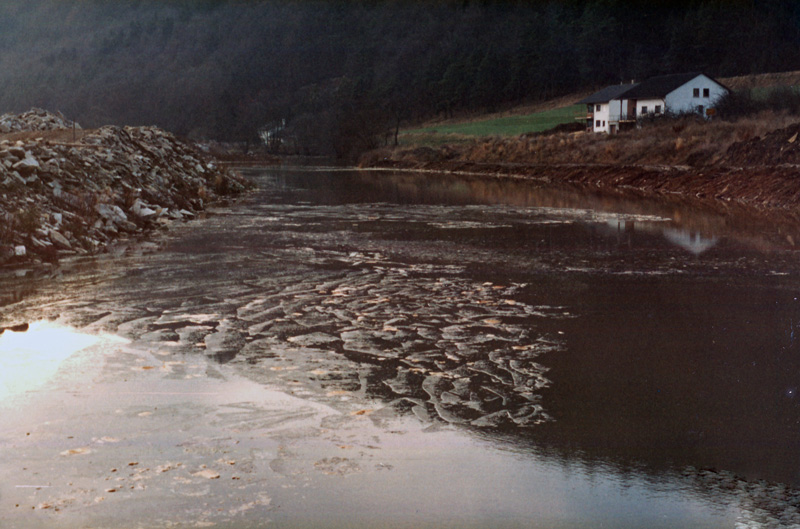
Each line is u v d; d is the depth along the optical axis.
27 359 8.61
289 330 9.95
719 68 153.50
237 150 139.00
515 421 6.82
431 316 10.80
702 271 14.67
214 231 21.39
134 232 20.78
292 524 4.99
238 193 37.62
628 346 9.32
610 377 8.09
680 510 5.22
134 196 23.81
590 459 6.04
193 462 5.90
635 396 7.52
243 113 158.12
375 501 5.31
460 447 6.24
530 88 154.38
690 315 11.02
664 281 13.64
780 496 5.42
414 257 16.45
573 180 47.28
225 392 7.50
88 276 14.01
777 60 151.25
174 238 19.80
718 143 42.12
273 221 24.20
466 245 18.39
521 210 27.86
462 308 11.34
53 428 6.55
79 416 6.84
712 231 20.92
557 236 20.12
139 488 5.47
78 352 8.91
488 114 146.88
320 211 27.88
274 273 14.37
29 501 5.26
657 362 8.67
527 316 10.87
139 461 5.91
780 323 10.52
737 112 61.41
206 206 30.08
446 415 6.94
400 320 10.55
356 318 10.65
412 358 8.70
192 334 9.73
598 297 12.21
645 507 5.26
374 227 22.42
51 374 8.05
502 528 4.96
